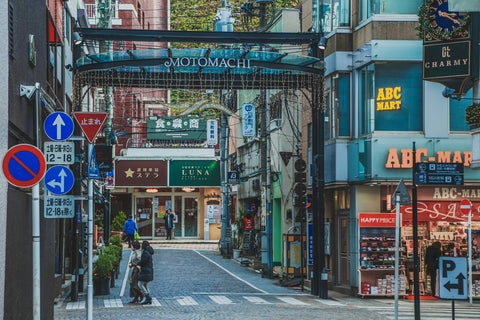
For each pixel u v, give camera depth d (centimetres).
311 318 2519
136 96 7700
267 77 3425
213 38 3159
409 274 3425
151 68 3284
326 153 3641
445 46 2723
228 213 5678
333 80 3591
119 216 6694
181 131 7375
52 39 2711
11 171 1512
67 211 1792
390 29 3347
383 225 3381
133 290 3020
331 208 3881
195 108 4669
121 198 7388
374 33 3344
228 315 2592
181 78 3319
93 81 3306
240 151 6178
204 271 4544
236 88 3431
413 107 3362
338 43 3556
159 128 7362
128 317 2539
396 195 2316
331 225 3884
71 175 1802
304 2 4375
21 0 1820
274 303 3042
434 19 2747
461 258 1981
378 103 3353
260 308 2825
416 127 3366
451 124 3356
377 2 3362
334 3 3641
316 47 3288
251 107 5053
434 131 3331
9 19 1652
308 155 4203
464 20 2666
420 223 3434
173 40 3138
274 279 4284
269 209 4375
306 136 4269
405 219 3419
